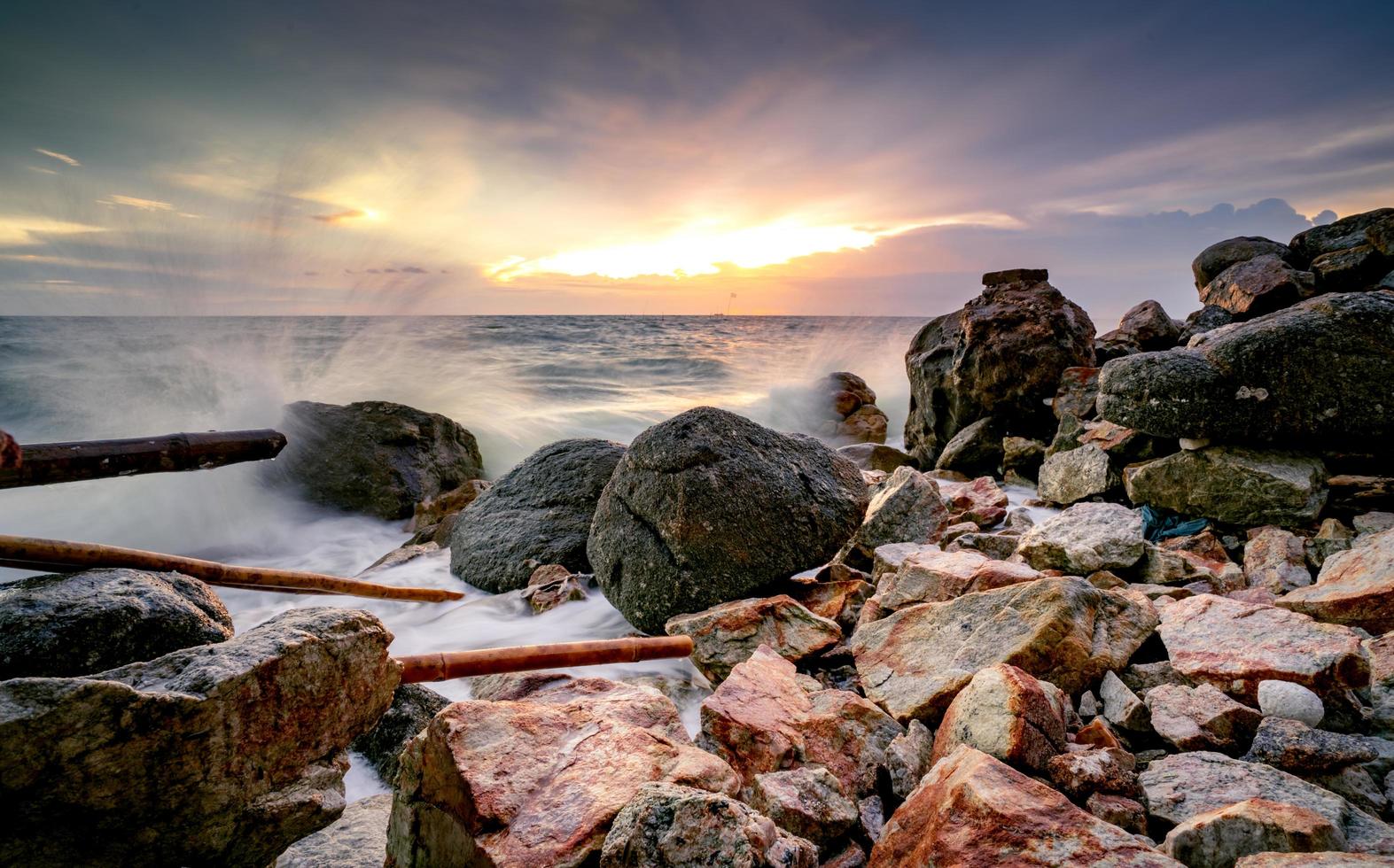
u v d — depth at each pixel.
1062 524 5.38
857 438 16.30
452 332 42.41
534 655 3.64
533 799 2.20
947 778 2.30
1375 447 5.54
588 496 6.99
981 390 10.00
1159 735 3.01
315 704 2.56
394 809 2.51
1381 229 8.59
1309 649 3.25
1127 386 6.33
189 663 2.34
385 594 5.07
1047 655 3.33
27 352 16.23
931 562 4.63
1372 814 2.51
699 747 3.10
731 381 25.70
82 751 2.03
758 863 1.94
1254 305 9.03
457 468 11.27
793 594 5.22
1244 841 2.05
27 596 2.58
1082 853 1.88
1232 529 5.71
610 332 57.06
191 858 2.31
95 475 3.01
